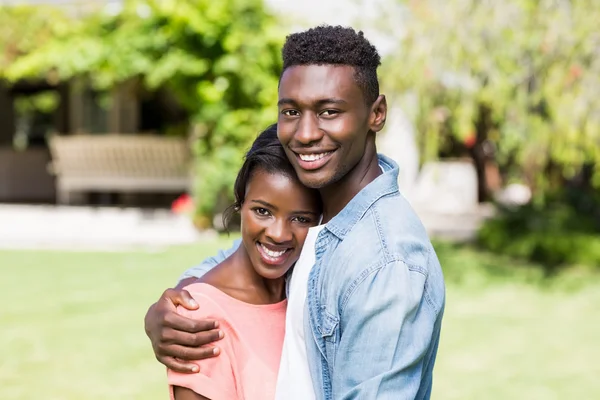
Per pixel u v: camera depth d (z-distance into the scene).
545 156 7.78
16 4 9.41
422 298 1.51
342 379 1.47
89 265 8.27
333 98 1.50
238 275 1.81
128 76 9.41
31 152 13.75
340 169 1.55
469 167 17.20
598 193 11.30
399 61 7.32
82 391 4.59
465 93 7.34
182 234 9.65
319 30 1.55
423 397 1.65
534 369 5.21
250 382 1.66
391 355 1.42
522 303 7.30
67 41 9.37
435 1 7.12
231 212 1.98
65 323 6.11
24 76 9.91
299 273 1.65
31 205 12.52
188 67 8.98
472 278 8.37
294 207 1.70
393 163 1.70
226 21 8.95
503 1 6.98
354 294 1.48
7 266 8.27
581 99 6.98
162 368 5.05
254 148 1.79
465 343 5.85
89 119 13.46
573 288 8.00
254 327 1.73
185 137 10.73
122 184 10.84
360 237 1.53
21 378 4.82
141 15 9.02
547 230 9.74
